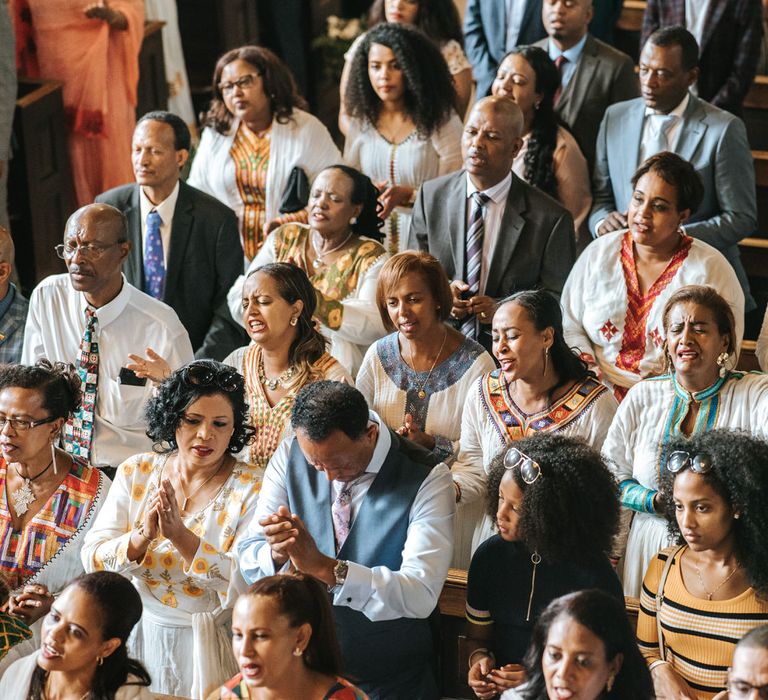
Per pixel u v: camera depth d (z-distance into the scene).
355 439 5.38
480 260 8.14
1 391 6.13
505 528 5.30
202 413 5.76
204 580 5.60
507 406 6.49
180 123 8.45
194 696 5.69
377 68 9.44
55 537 6.22
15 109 10.71
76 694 5.04
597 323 7.41
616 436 6.28
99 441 7.34
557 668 4.45
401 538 5.49
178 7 14.20
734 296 7.27
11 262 7.73
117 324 7.32
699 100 8.77
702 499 5.18
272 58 9.57
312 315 7.29
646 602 5.46
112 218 7.14
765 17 11.01
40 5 11.62
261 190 9.78
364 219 8.14
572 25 9.84
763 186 10.19
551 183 9.22
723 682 5.23
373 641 5.46
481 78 11.54
